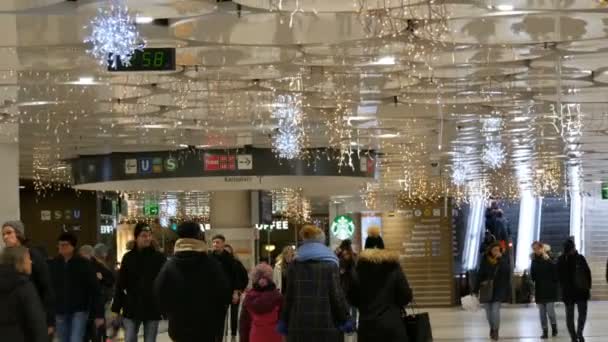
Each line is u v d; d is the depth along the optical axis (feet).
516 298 141.59
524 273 142.51
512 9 40.63
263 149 89.40
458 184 146.61
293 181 91.20
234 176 89.30
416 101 68.08
